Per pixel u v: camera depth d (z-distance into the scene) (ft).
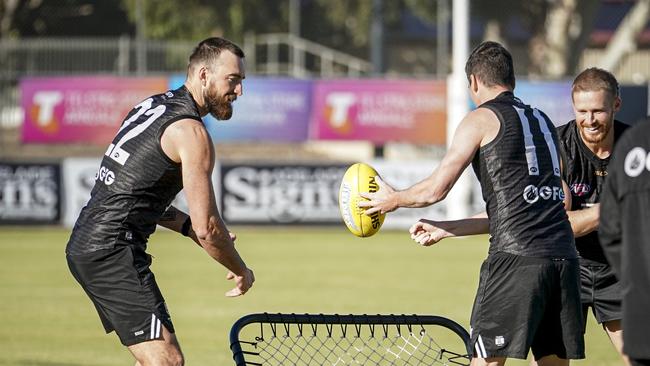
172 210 73.41
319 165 263.90
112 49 306.96
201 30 365.40
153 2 360.69
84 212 67.87
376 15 357.82
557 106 257.75
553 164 64.64
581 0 357.82
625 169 51.06
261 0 378.32
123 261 66.28
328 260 206.59
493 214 64.13
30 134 275.39
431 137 269.03
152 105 67.87
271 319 63.82
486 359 63.87
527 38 407.44
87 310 144.05
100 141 275.18
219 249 66.28
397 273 186.39
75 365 105.70
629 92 257.55
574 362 107.76
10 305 148.15
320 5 387.75
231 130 271.28
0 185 264.11
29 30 372.99
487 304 63.93
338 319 65.00
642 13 360.48
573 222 70.44
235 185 264.31
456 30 246.27
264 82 270.87
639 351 49.47
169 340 65.98
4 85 308.40
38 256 210.38
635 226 50.34
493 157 63.52
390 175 257.75
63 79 274.16
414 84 268.82
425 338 114.83
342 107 270.05
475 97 67.46
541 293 63.05
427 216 269.44
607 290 76.89
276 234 256.52
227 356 110.01
